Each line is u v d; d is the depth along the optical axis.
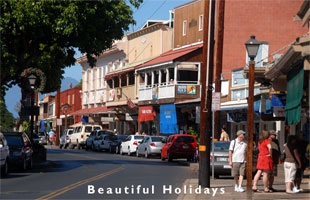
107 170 26.36
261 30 44.88
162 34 55.94
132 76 57.09
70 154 43.28
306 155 19.22
